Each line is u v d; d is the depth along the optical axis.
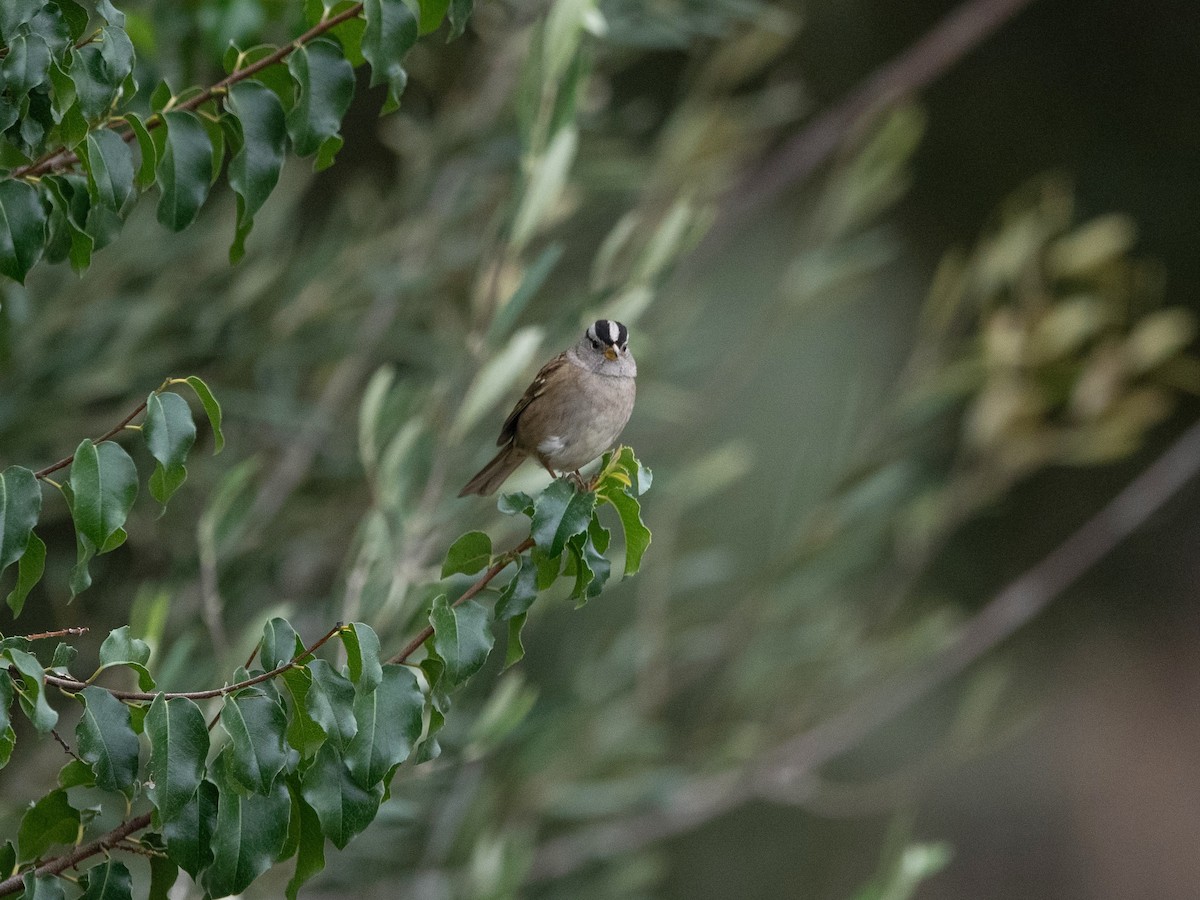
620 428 8.28
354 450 9.66
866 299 16.59
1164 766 18.72
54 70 4.15
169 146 4.37
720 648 10.16
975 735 10.92
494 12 10.87
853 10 16.92
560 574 4.53
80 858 4.21
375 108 13.54
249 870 4.06
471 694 9.52
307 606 8.18
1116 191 17.84
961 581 17.36
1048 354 10.31
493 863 7.64
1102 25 17.97
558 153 6.71
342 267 9.75
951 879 17.97
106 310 9.03
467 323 9.36
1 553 3.83
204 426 9.79
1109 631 18.84
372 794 4.17
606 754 9.59
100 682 8.87
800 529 9.90
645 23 9.45
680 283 10.60
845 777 16.23
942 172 17.84
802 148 12.69
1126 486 17.89
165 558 9.23
